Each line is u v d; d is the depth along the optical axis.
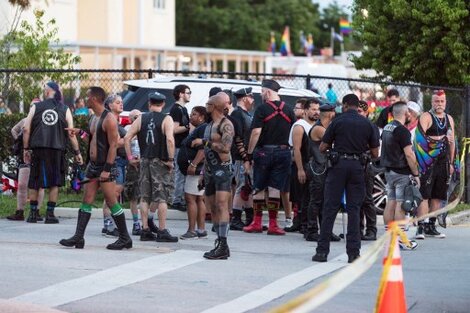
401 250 23.67
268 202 25.94
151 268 20.23
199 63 88.19
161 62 77.50
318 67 67.25
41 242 23.36
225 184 21.55
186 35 135.38
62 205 30.12
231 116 27.12
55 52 45.22
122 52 73.06
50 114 27.03
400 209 23.69
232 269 20.39
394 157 23.56
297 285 18.86
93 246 22.78
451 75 42.88
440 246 24.50
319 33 154.62
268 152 25.62
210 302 17.17
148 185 23.88
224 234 21.55
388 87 44.28
